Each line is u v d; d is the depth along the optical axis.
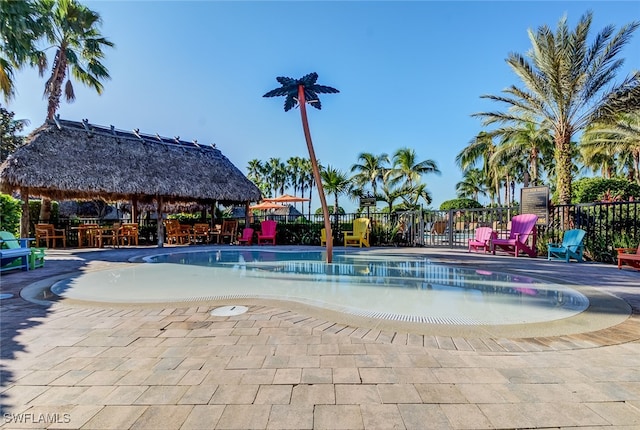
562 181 10.52
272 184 46.97
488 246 9.52
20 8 9.85
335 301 3.84
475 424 1.46
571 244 7.54
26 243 6.73
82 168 10.60
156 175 12.17
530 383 1.83
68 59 13.90
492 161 16.50
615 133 12.43
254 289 4.67
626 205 8.05
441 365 2.06
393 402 1.65
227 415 1.54
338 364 2.08
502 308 3.49
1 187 9.68
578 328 2.76
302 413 1.55
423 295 4.16
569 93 9.87
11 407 1.60
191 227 14.75
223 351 2.28
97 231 12.50
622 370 1.99
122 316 3.14
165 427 1.45
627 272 5.89
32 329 2.76
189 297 4.02
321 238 12.79
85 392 1.74
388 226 13.12
